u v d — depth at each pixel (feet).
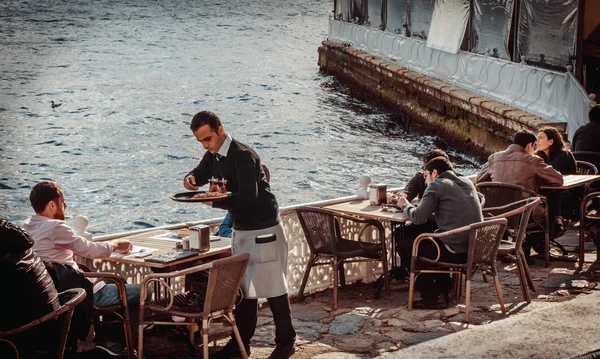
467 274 20.27
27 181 66.90
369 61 97.30
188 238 19.71
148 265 18.11
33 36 205.16
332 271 24.58
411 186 24.86
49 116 100.22
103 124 95.20
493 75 63.31
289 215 23.48
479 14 66.85
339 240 23.50
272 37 210.18
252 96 114.52
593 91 58.80
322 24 253.03
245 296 17.71
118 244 18.76
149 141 85.40
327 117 96.07
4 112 102.42
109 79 133.59
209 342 19.35
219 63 154.40
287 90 119.03
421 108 80.12
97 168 72.33
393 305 22.27
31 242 14.53
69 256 17.52
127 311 17.57
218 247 19.44
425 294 21.65
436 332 19.54
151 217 56.85
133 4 326.44
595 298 10.23
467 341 9.02
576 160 32.07
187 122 96.89
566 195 28.63
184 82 130.00
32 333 14.48
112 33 216.95
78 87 124.36
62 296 15.31
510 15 60.39
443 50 74.18
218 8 312.91
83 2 333.83
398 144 78.89
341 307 22.20
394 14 92.79
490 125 61.62
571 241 28.50
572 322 9.47
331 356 17.97
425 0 81.15
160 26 239.30
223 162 17.30
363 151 76.43
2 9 288.51
